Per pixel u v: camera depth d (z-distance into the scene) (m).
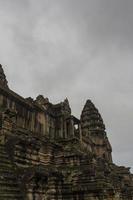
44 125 33.22
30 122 30.66
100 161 36.75
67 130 35.34
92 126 57.81
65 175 24.95
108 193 24.27
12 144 19.75
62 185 24.20
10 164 18.25
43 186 19.11
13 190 16.17
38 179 18.73
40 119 32.84
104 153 54.25
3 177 16.20
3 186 15.61
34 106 32.16
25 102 30.38
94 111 60.34
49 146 28.31
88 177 24.69
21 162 20.02
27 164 20.77
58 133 35.03
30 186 17.72
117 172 46.34
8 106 27.28
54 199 22.53
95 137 56.00
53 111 36.62
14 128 23.62
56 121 36.12
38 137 28.36
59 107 36.88
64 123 35.56
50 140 30.45
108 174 30.36
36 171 18.55
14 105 28.45
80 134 38.50
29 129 30.03
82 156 28.22
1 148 19.08
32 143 22.02
